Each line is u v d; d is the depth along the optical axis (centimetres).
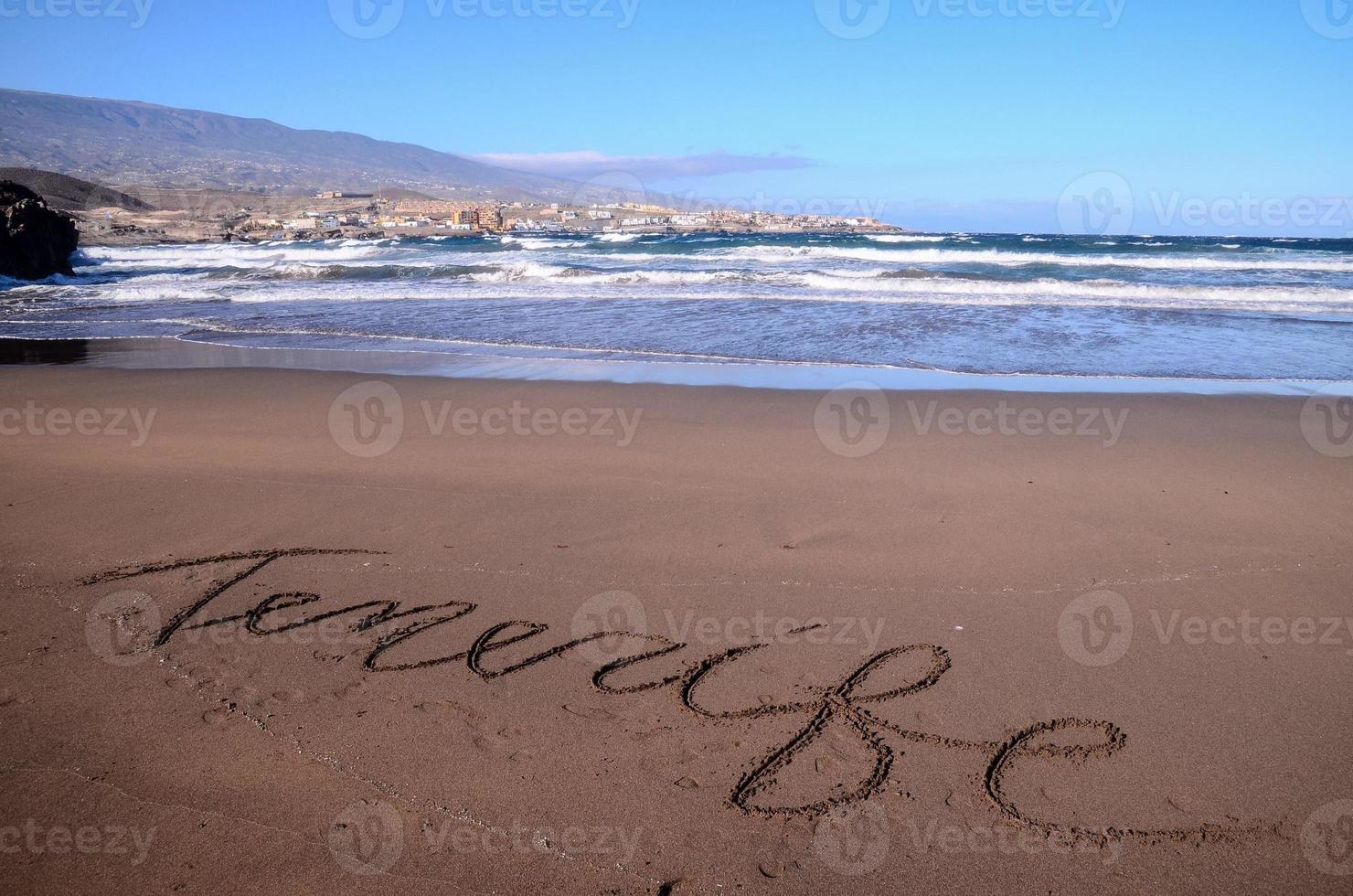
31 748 304
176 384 940
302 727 318
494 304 1653
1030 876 251
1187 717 325
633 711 329
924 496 559
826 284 1962
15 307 1759
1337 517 520
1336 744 309
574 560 462
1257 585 431
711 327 1330
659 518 520
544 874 250
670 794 284
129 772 293
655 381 942
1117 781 291
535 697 338
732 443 688
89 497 559
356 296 1808
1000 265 2706
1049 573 445
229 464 631
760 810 277
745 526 508
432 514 528
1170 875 251
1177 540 485
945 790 287
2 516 527
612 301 1670
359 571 449
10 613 406
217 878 248
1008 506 541
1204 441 694
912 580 438
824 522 514
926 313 1480
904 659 365
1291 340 1218
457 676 353
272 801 279
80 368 1045
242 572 448
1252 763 300
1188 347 1162
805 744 310
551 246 4319
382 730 317
